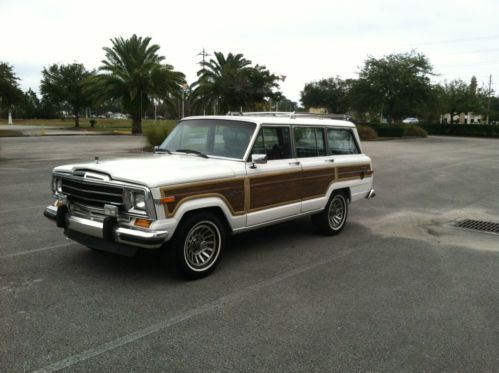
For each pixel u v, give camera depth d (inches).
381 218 343.6
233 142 224.1
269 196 226.2
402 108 1696.6
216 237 202.2
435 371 130.7
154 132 858.8
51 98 2055.9
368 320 161.9
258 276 204.4
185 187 184.5
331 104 3029.0
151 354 134.1
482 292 192.5
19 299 170.4
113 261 216.7
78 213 198.5
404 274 213.8
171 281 193.3
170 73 1647.4
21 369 124.3
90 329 148.3
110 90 1628.9
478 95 2495.1
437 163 770.2
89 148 914.1
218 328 152.1
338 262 229.3
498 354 140.9
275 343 143.3
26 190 410.0
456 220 340.8
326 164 264.7
